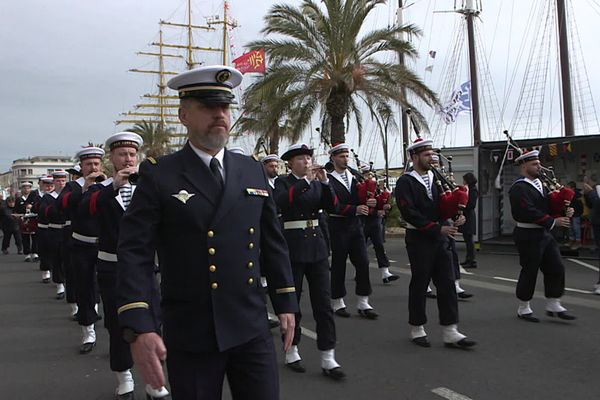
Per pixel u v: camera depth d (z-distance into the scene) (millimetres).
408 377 4410
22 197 14000
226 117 2305
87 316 5375
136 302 2035
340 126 15320
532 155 6176
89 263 5324
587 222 12352
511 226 14383
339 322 6324
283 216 4734
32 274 10945
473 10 21453
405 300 7547
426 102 15414
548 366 4574
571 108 16453
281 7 14781
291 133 16172
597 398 3873
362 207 6363
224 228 2211
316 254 4688
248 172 2420
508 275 9383
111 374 4762
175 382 2186
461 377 4367
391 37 14922
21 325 6602
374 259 12172
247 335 2215
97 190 4363
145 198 2166
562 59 16484
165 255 2215
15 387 4434
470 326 5922
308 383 4352
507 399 3885
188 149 2318
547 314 6324
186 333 2166
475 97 21500
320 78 14891
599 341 5277
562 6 16500
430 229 5109
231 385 2334
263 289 2473
